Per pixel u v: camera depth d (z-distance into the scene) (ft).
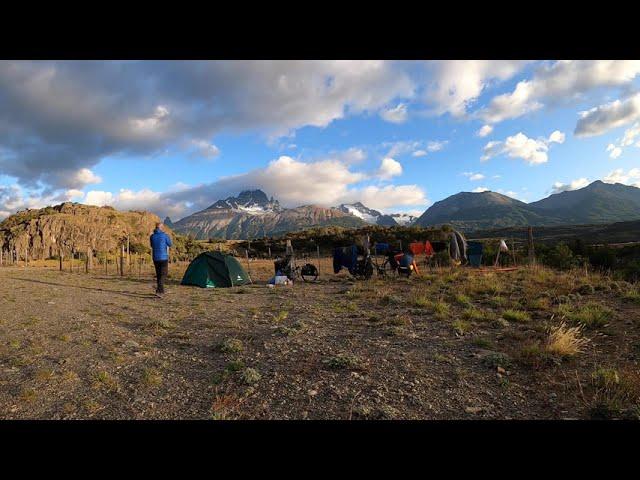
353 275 60.70
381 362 19.21
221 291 51.37
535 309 30.83
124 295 47.06
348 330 26.00
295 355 20.62
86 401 15.26
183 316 32.17
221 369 18.89
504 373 17.26
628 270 53.21
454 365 18.56
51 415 14.14
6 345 23.41
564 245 72.69
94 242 360.89
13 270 123.44
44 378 17.83
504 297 36.29
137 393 16.06
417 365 18.69
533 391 15.25
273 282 58.39
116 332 26.50
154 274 93.71
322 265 97.55
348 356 19.20
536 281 45.78
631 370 16.47
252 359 20.22
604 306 28.86
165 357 20.92
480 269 61.11
